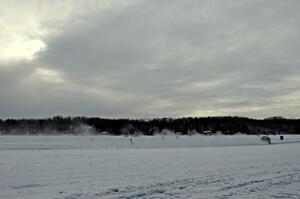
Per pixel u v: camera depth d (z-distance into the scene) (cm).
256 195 1263
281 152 3856
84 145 6344
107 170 2031
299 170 2045
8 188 1415
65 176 1767
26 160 2588
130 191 1329
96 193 1286
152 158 2911
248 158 2967
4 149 4531
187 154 3481
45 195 1257
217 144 7019
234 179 1655
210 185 1480
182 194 1282
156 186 1448
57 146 5872
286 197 1228
